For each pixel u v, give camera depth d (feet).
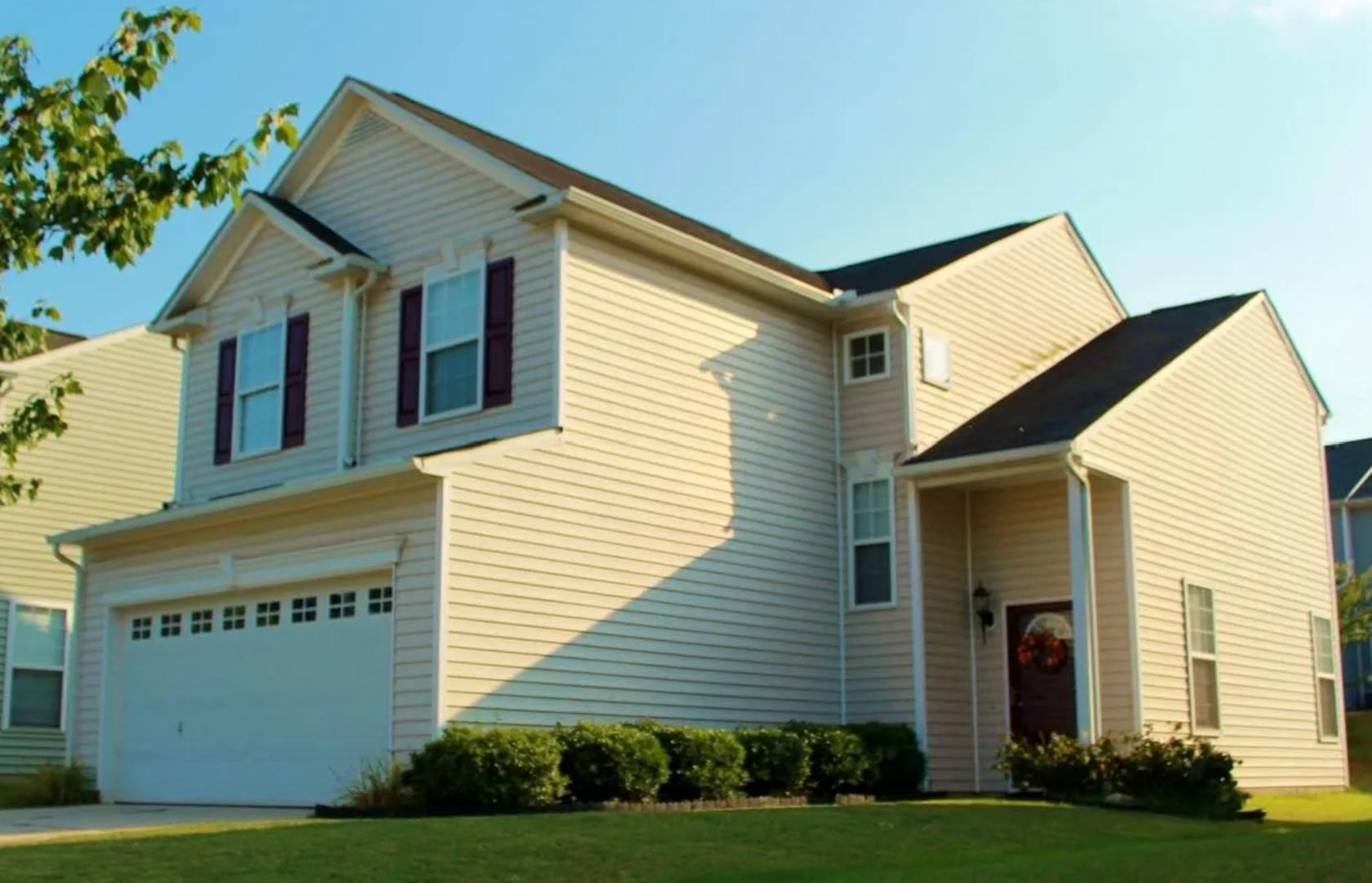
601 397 56.18
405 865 33.04
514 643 51.19
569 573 53.57
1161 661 62.69
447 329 59.67
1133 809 53.72
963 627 65.57
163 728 60.85
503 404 56.59
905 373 65.26
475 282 58.95
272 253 67.77
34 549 82.43
